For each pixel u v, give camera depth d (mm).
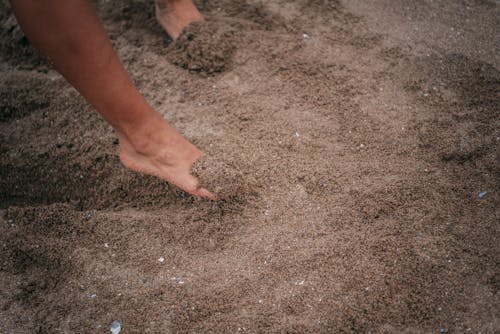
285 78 1322
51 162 1204
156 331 970
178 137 1102
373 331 945
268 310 980
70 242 1083
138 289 1019
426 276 995
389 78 1315
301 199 1111
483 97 1257
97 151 1200
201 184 1108
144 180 1154
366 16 1467
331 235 1060
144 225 1099
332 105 1268
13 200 1199
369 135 1209
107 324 981
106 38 896
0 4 1522
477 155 1156
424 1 1504
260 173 1142
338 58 1361
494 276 985
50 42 855
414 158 1165
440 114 1235
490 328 931
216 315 981
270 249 1049
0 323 986
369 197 1105
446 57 1350
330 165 1158
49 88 1322
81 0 844
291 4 1495
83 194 1175
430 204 1088
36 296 1018
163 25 1422
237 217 1095
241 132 1215
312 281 1006
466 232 1044
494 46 1368
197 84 1320
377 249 1033
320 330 952
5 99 1304
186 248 1066
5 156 1223
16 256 1066
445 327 938
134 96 986
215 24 1401
